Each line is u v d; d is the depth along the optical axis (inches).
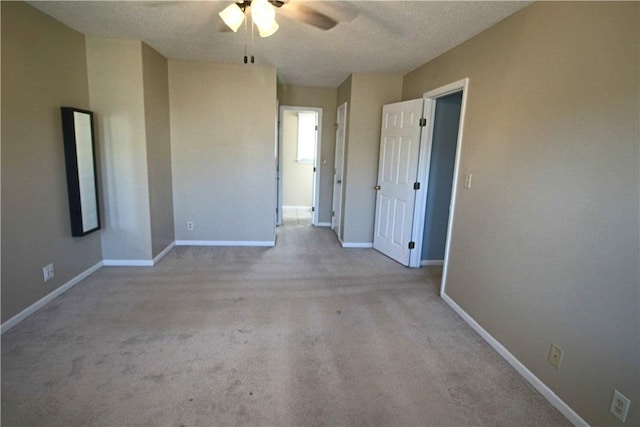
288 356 88.0
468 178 110.0
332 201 237.3
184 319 104.8
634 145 58.3
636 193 57.9
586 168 67.3
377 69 161.8
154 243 150.6
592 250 65.8
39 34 104.5
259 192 179.9
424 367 85.8
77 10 103.1
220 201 179.0
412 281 142.1
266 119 172.2
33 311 104.8
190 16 105.2
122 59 131.7
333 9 91.9
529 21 83.7
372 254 176.6
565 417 70.9
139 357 85.2
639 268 57.4
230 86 167.5
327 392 75.6
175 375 79.2
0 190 91.7
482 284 101.7
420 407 72.4
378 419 68.8
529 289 82.4
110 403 70.0
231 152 174.1
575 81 70.0
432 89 138.9
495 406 73.5
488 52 100.9
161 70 153.3
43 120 107.5
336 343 94.8
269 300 120.0
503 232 92.6
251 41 127.4
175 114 167.3
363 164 180.7
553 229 75.4
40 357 83.7
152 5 98.1
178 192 175.8
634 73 58.2
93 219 133.1
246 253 171.6
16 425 63.9
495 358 90.8
